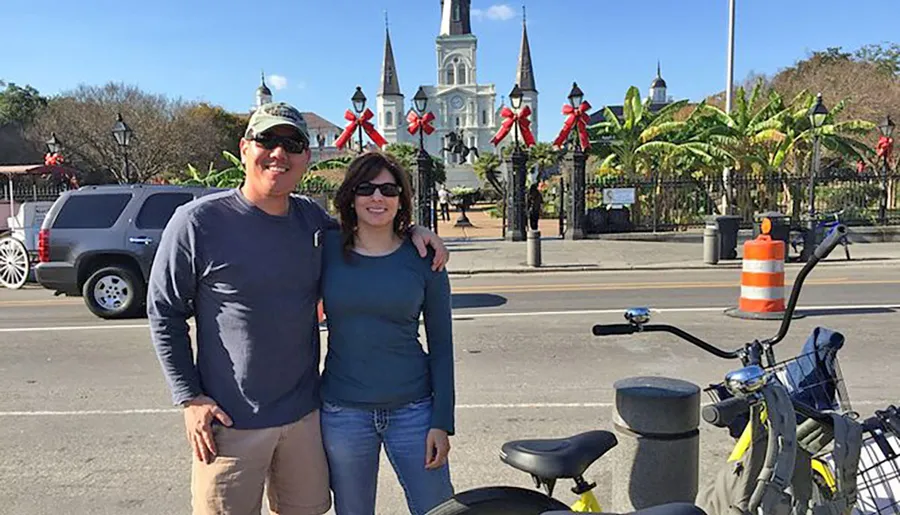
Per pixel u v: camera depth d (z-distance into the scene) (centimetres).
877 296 1064
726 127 2391
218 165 5531
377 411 268
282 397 257
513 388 609
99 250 998
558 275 1455
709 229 1562
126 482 428
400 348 269
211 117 5809
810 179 1961
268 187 245
